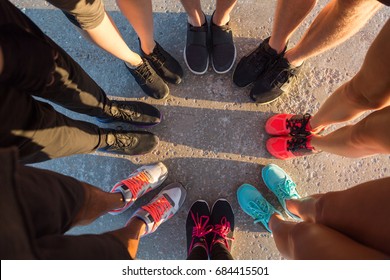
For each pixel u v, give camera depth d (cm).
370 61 91
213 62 180
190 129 183
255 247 178
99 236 90
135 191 164
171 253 179
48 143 107
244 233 179
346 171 181
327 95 184
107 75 187
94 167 183
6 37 79
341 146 127
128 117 171
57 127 109
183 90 185
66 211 83
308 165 182
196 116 184
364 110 118
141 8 129
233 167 182
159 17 190
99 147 154
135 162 183
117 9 189
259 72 173
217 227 171
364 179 181
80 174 183
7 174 60
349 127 122
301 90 184
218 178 181
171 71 176
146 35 153
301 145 164
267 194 182
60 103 121
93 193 111
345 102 118
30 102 95
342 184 181
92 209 109
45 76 93
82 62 187
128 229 120
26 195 68
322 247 79
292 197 171
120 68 186
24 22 89
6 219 57
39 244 66
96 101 139
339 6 101
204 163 182
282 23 139
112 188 181
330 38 122
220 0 149
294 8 125
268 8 189
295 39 185
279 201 180
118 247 91
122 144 167
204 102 184
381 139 97
